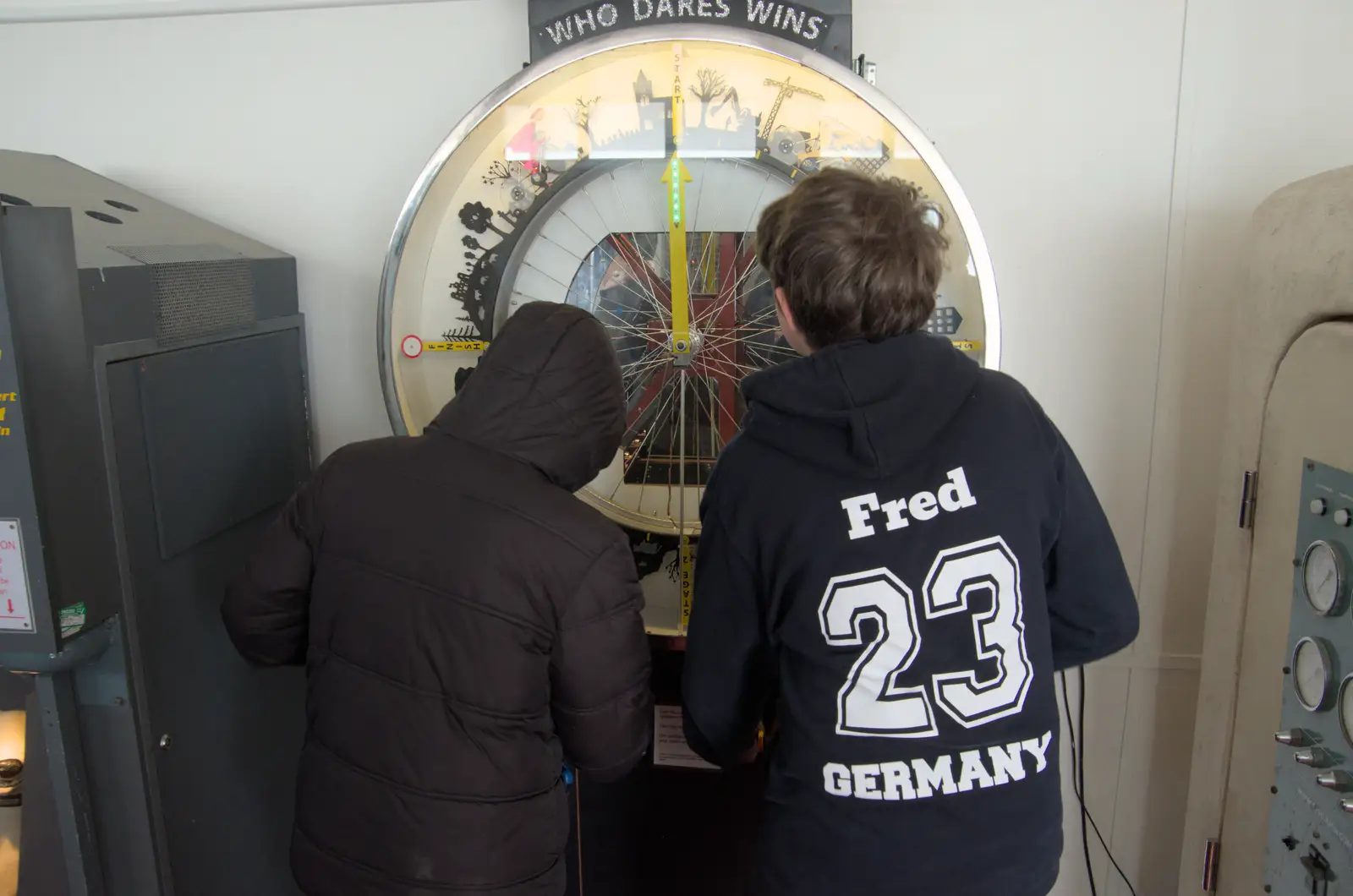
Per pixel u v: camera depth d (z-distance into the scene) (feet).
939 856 2.81
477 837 3.23
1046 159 4.50
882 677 2.79
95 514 3.46
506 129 4.07
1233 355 3.94
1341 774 3.11
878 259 2.72
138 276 3.64
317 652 3.43
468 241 4.21
